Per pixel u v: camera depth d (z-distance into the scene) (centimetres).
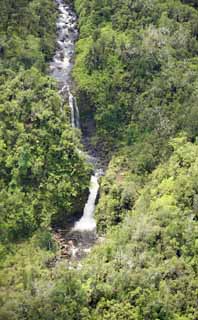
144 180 6188
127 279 4666
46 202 5928
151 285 4641
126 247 5006
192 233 5006
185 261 4859
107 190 6159
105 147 6944
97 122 7088
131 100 7106
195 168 5600
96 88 7169
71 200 6078
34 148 6062
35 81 6525
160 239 5038
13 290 4553
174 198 5422
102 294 4650
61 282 4641
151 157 6319
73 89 7238
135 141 6788
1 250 5200
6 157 5962
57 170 6106
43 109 6281
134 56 7369
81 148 6594
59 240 5819
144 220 5231
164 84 7062
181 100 6906
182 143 6128
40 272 4897
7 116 6200
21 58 7050
